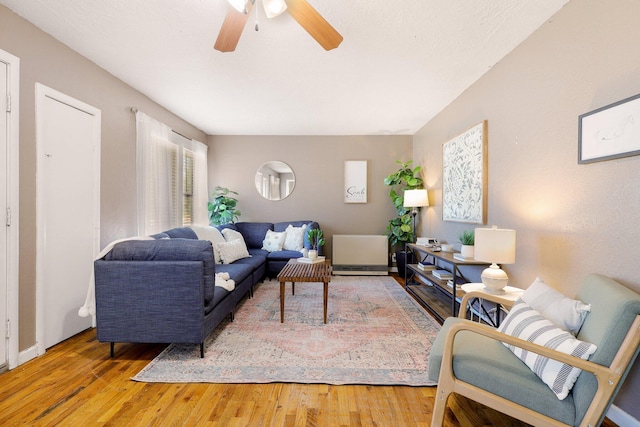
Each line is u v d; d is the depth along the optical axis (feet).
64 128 7.24
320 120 13.58
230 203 15.17
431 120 13.41
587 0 5.30
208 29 6.61
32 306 6.47
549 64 6.23
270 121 13.80
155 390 5.39
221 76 8.96
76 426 4.50
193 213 14.10
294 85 9.63
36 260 6.54
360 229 16.48
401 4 5.71
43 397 5.15
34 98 6.47
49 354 6.65
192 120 13.60
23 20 6.20
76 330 7.67
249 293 11.08
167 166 11.67
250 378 5.75
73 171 7.51
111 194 8.82
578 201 5.57
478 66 8.32
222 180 16.48
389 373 5.98
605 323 3.60
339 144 16.40
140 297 6.26
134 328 6.31
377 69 8.48
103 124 8.50
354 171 16.40
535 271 6.72
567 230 5.82
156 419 4.66
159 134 11.06
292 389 5.48
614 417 4.64
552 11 5.99
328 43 5.71
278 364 6.28
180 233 10.38
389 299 10.88
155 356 6.61
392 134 16.19
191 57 7.84
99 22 6.36
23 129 6.24
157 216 10.92
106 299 6.26
